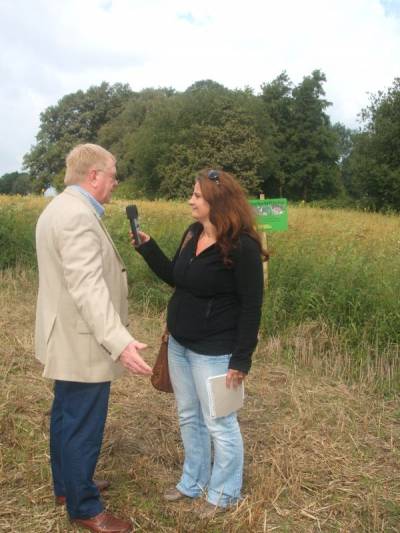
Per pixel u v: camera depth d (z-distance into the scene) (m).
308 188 56.75
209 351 2.84
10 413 3.97
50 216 2.57
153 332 6.38
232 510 3.00
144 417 4.09
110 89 67.06
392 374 4.98
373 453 3.72
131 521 2.89
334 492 3.24
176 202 17.75
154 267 3.22
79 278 2.44
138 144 51.34
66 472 2.67
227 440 2.93
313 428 4.05
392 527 2.95
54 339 2.59
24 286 8.08
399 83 35.81
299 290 6.12
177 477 3.36
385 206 34.53
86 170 2.64
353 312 5.64
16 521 2.88
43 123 66.81
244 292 2.76
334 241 8.06
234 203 2.73
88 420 2.65
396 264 6.44
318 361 5.32
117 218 9.73
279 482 3.26
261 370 5.23
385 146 35.41
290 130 55.12
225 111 48.53
